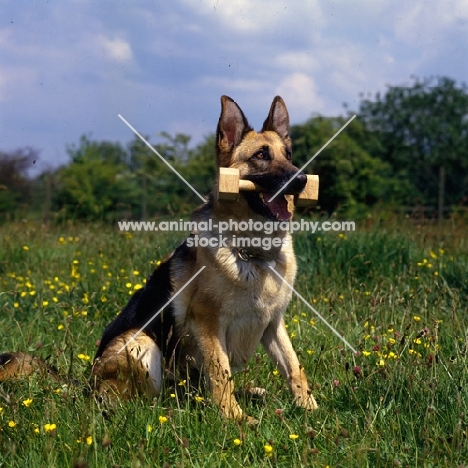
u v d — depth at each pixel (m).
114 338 4.76
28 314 6.45
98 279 7.27
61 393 3.91
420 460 3.18
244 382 4.34
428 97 30.53
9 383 4.09
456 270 6.93
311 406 3.92
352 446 3.26
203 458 3.28
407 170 26.92
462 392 3.64
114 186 21.81
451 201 27.25
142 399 4.17
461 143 28.77
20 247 9.39
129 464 3.14
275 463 3.22
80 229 11.56
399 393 3.73
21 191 22.73
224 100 4.82
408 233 8.95
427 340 4.50
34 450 3.28
